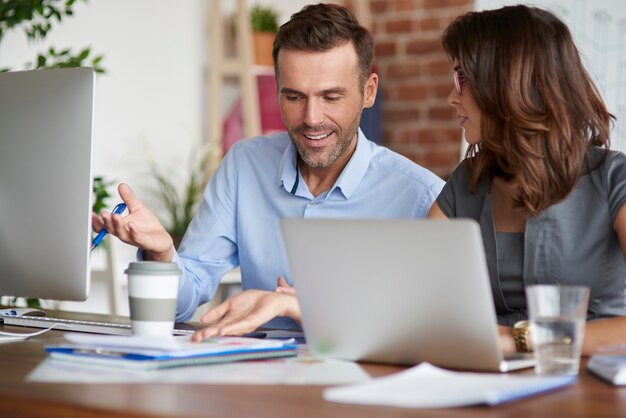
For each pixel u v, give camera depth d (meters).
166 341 1.46
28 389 1.24
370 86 2.42
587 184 1.85
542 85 1.78
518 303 1.90
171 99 4.57
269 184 2.50
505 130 1.80
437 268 1.37
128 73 4.35
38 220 1.81
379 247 1.41
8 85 1.83
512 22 1.80
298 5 5.25
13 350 1.61
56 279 1.82
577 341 1.36
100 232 1.93
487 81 1.81
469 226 1.31
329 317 1.52
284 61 2.24
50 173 1.79
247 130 4.70
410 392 1.18
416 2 5.04
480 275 1.34
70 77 1.76
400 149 5.11
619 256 1.86
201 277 2.49
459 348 1.42
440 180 2.45
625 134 3.84
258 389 1.26
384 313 1.46
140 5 4.41
